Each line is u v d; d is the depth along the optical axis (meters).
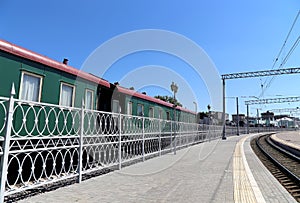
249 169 7.76
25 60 6.13
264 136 37.28
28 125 5.87
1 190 3.82
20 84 5.94
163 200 4.44
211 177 6.45
